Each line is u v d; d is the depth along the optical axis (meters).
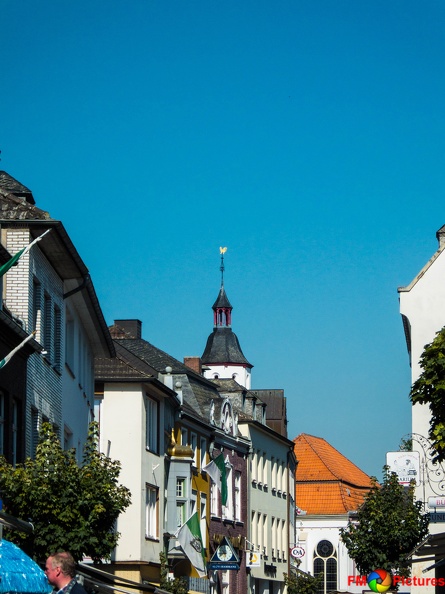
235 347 176.50
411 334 42.41
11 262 21.11
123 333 75.31
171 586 53.47
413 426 41.09
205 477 67.06
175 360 74.19
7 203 31.88
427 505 41.25
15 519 20.73
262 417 85.88
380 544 43.78
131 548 51.31
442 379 26.09
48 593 18.11
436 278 42.56
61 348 36.97
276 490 88.94
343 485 115.44
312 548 111.94
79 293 38.44
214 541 68.25
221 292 177.62
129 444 52.62
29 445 31.45
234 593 73.19
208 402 72.38
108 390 53.12
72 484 25.48
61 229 32.03
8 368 28.73
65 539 24.92
